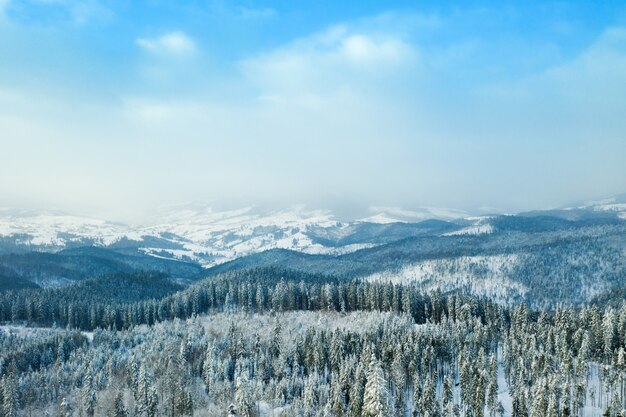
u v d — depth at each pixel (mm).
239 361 182000
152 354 197000
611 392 154000
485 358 173750
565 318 197000
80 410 164750
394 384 163625
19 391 177500
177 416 160500
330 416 143250
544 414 136250
